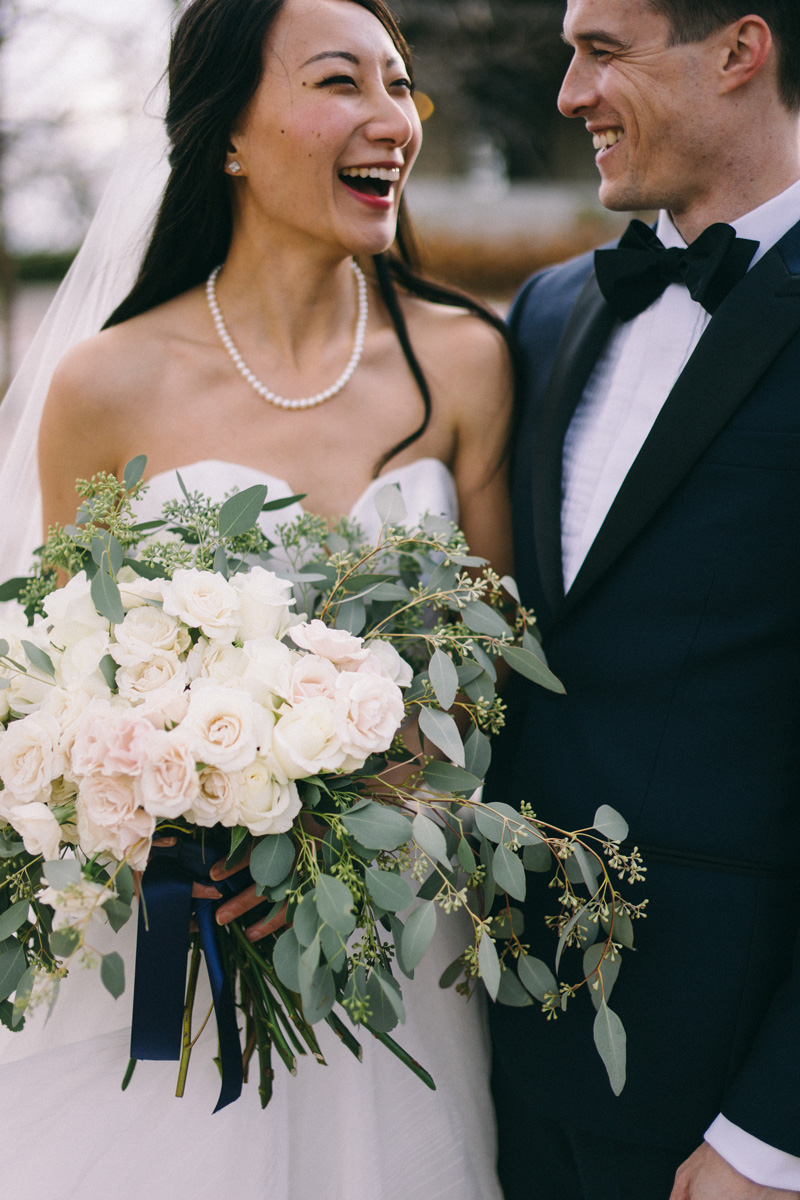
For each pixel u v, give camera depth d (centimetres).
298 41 139
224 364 160
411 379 167
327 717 114
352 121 141
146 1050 122
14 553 171
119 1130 137
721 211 139
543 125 824
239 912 127
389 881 114
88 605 121
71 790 118
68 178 520
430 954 154
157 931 122
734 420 132
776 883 134
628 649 140
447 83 755
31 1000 115
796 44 129
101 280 170
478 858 146
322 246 152
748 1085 127
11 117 494
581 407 155
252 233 156
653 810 137
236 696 113
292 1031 132
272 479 155
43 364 171
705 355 133
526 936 148
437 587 137
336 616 138
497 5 743
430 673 125
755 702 134
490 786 160
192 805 111
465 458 172
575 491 152
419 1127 150
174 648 119
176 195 155
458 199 724
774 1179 125
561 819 145
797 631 132
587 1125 141
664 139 135
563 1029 143
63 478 163
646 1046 137
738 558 132
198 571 124
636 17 130
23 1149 134
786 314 128
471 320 173
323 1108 147
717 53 129
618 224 708
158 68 161
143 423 159
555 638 149
